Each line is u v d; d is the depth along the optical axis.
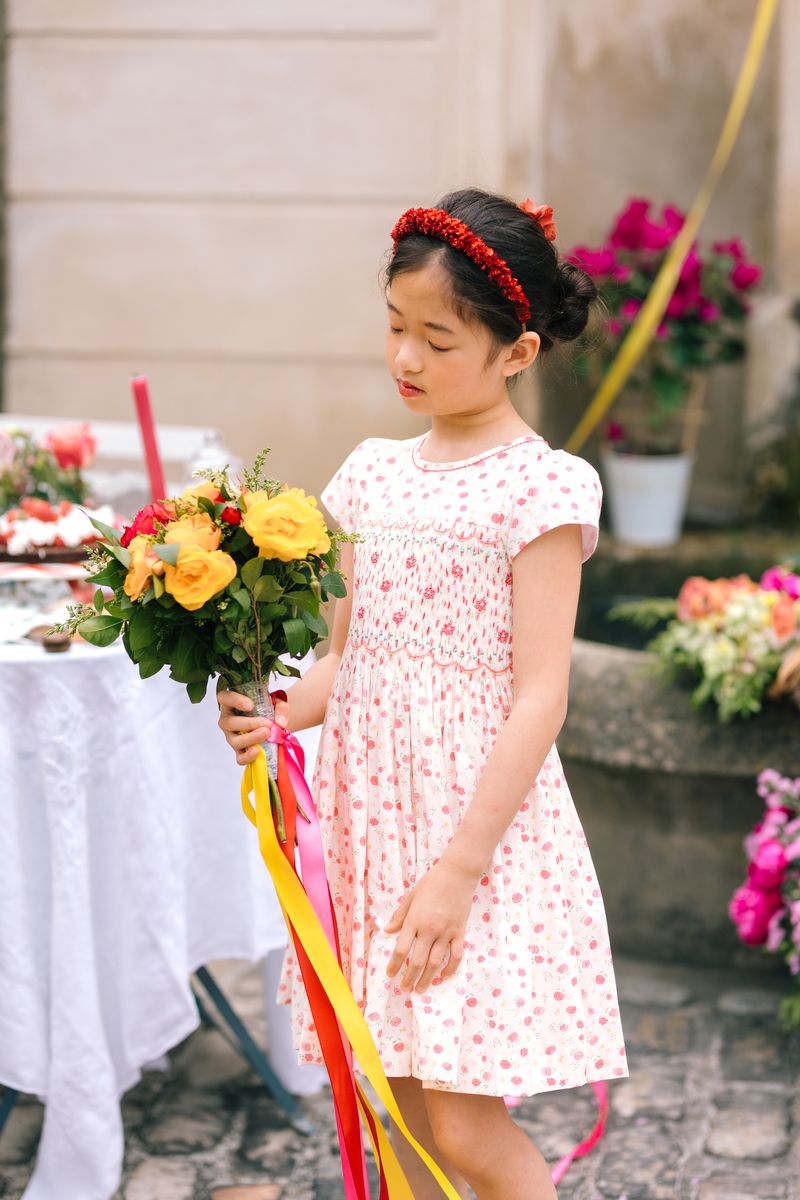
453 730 2.02
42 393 5.30
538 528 1.96
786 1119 2.96
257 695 2.04
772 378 5.10
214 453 3.60
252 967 3.64
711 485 5.35
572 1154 2.78
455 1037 1.97
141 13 5.04
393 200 5.07
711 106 5.16
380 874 2.06
